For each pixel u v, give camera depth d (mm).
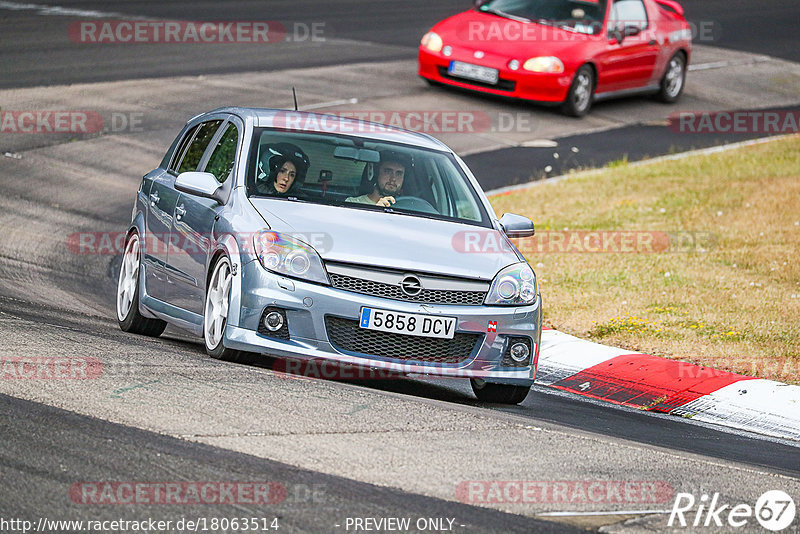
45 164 54094
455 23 73688
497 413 24625
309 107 66500
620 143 67312
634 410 29172
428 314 25094
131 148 57906
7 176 51719
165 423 19844
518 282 26484
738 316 37094
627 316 37062
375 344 25141
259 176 27547
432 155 30234
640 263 44062
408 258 25562
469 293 25812
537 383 31531
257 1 103625
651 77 76688
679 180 58219
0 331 25969
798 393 29547
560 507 17766
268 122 29375
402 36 91500
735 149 66000
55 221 46531
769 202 53281
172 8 95750
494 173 58875
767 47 100750
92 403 20594
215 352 25953
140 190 32531
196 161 30469
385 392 24656
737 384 30469
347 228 26141
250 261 25109
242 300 25031
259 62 78000
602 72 72625
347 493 17312
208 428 19797
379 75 76812
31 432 18703
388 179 28562
